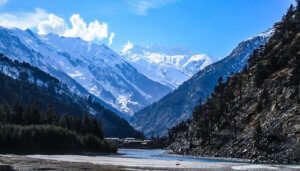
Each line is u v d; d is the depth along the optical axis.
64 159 109.31
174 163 100.62
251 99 156.12
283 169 80.94
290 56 148.62
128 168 80.50
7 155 121.81
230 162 109.75
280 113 124.88
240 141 137.88
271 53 170.50
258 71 160.50
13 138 145.50
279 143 114.06
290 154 106.38
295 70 132.62
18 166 76.88
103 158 123.38
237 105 164.38
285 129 115.56
